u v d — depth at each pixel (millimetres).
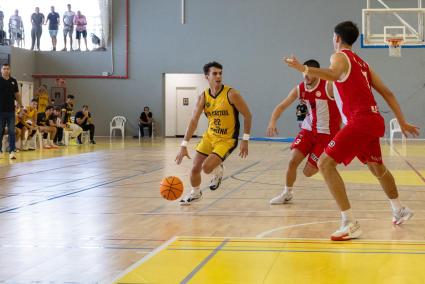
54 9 27000
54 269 4207
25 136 18562
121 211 6898
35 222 6160
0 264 4371
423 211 6766
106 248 4906
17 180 10203
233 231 5621
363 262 4289
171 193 7164
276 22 26281
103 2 26953
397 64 25594
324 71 5027
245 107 7102
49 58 27047
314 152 7223
